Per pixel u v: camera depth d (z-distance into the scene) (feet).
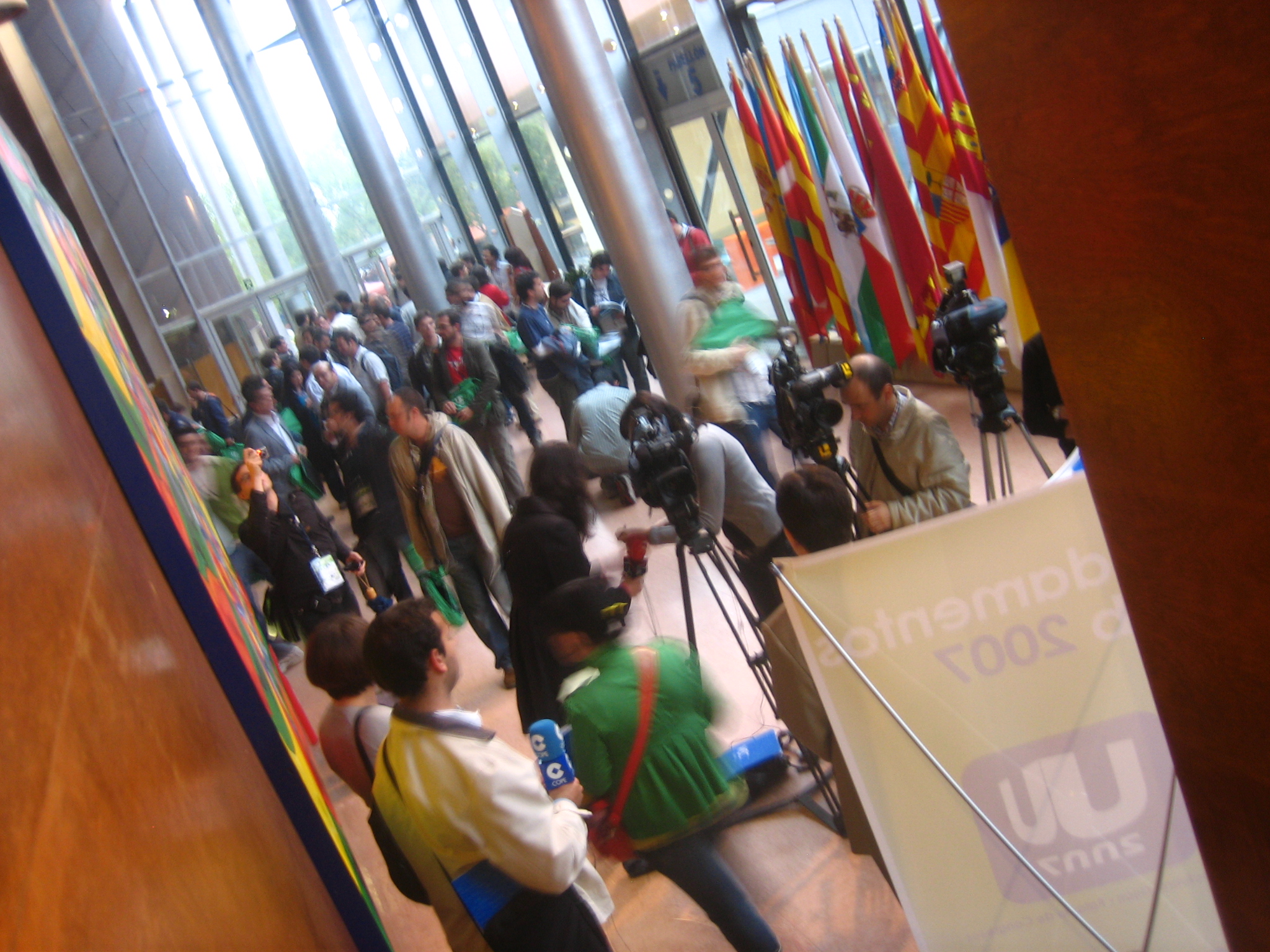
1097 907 6.53
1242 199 2.83
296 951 4.15
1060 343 3.78
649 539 9.99
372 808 8.02
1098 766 6.42
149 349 48.39
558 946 6.79
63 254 6.76
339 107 42.11
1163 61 2.93
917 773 6.58
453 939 6.98
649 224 20.70
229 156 48.24
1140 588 3.86
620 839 7.89
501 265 38.52
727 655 14.20
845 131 20.52
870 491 9.83
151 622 4.35
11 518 2.54
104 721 2.68
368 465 16.49
